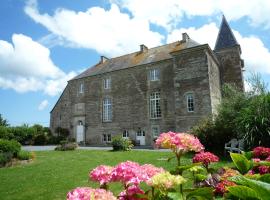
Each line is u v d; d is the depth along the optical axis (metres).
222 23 31.05
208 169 3.71
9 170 14.05
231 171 3.39
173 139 3.29
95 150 21.98
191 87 24.77
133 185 2.46
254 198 1.90
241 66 30.69
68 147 23.50
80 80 35.19
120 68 31.52
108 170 2.53
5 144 16.16
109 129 31.12
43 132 36.66
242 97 16.48
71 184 10.17
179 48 28.16
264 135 12.60
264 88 15.88
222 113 17.06
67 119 35.44
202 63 24.53
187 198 2.55
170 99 27.02
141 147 25.81
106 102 32.25
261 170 3.26
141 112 28.88
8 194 9.27
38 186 10.15
